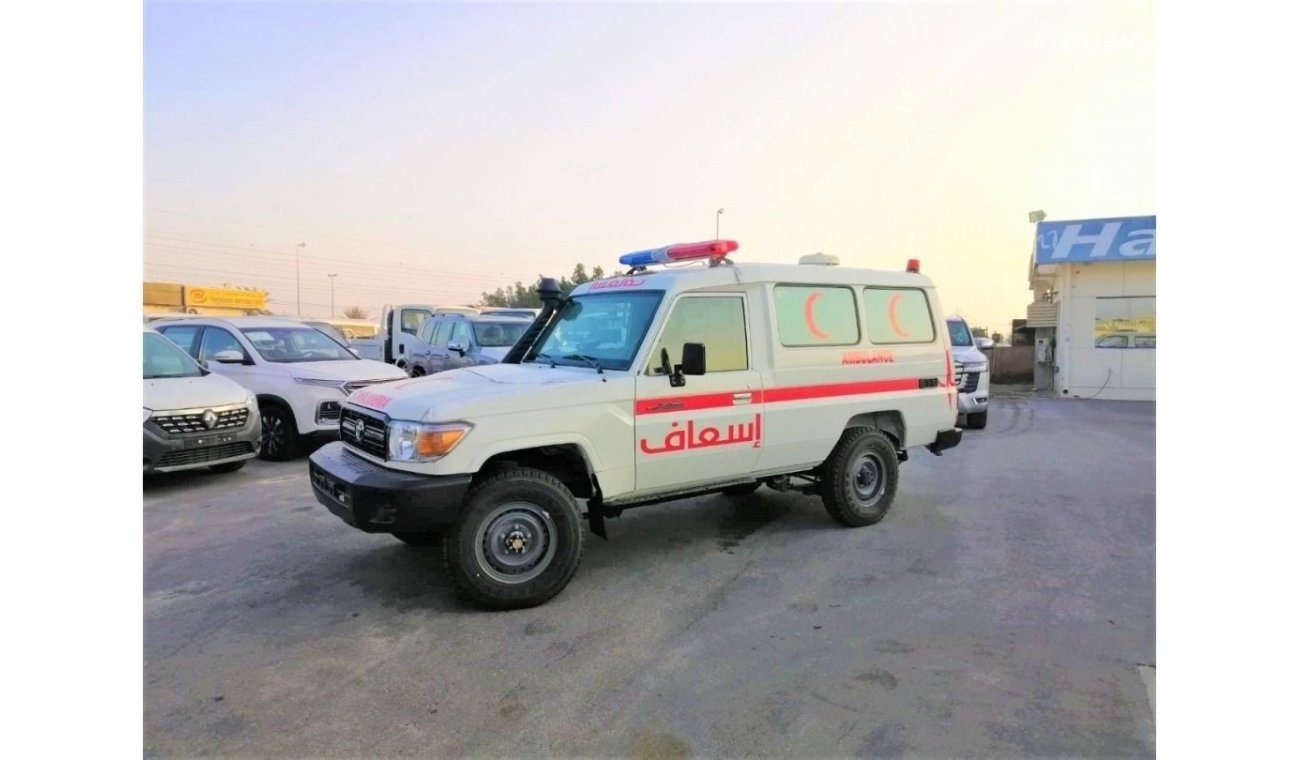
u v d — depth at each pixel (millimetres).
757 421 5680
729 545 5945
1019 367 25234
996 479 8547
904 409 6723
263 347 10289
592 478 4977
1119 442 11453
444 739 3236
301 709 3475
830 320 6230
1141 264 18734
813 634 4254
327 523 6574
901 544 5961
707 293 5520
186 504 7289
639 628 4355
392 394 4906
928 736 3223
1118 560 5547
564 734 3268
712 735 3246
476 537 4523
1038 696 3545
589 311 5906
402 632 4316
